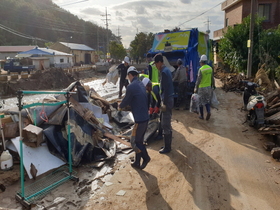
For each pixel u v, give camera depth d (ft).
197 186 14.56
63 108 18.11
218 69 82.33
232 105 34.53
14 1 281.54
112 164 17.40
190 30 35.19
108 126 22.75
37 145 15.88
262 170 16.29
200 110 27.91
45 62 141.28
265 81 42.60
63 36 319.47
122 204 12.92
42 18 290.97
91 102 24.12
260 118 22.66
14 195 13.67
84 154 17.54
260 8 78.18
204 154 18.88
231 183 14.82
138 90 15.24
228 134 23.11
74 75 116.47
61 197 13.42
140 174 15.94
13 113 17.88
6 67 108.17
